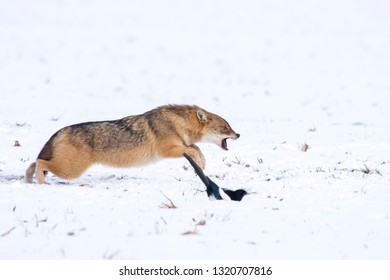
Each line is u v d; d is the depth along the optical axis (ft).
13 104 98.17
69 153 43.06
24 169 48.75
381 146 59.16
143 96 119.85
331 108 108.17
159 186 42.73
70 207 35.70
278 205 37.52
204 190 42.09
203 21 267.39
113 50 192.65
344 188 41.73
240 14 286.66
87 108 95.86
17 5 285.64
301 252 28.89
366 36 229.45
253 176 46.88
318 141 63.05
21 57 170.19
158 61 177.99
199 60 181.88
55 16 262.26
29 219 33.06
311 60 182.29
